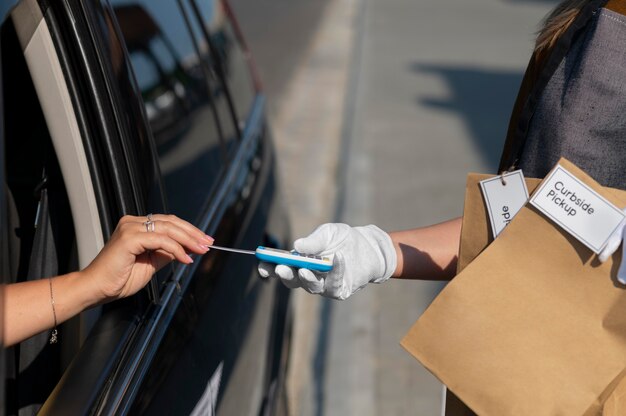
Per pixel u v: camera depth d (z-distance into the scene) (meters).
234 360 1.93
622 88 1.38
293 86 10.11
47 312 1.41
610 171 1.41
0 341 1.01
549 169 1.44
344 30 14.57
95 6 1.61
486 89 10.57
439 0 19.77
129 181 1.58
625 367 1.32
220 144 2.46
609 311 1.33
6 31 1.55
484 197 1.43
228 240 2.13
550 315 1.35
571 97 1.41
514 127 1.59
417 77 11.02
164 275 1.71
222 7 3.20
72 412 1.31
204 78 2.51
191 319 1.72
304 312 4.40
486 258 1.38
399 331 4.30
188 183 2.01
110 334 1.50
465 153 7.72
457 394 1.39
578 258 1.33
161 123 1.92
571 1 1.48
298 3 17.17
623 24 1.39
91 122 1.54
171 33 2.30
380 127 8.45
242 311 2.11
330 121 8.61
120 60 1.66
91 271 1.43
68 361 1.63
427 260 1.65
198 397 1.63
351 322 4.36
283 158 7.24
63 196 1.67
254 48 12.20
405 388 3.80
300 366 3.88
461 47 13.58
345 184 6.59
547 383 1.34
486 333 1.37
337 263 1.47
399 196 6.42
